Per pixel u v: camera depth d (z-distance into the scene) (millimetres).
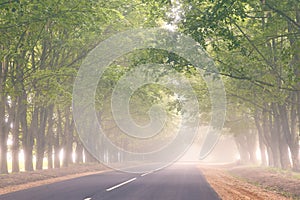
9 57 24734
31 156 34562
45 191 16703
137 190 17344
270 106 36906
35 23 22141
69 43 27656
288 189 21500
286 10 20391
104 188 18266
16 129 32344
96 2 24406
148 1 25438
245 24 26594
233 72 26812
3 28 21953
